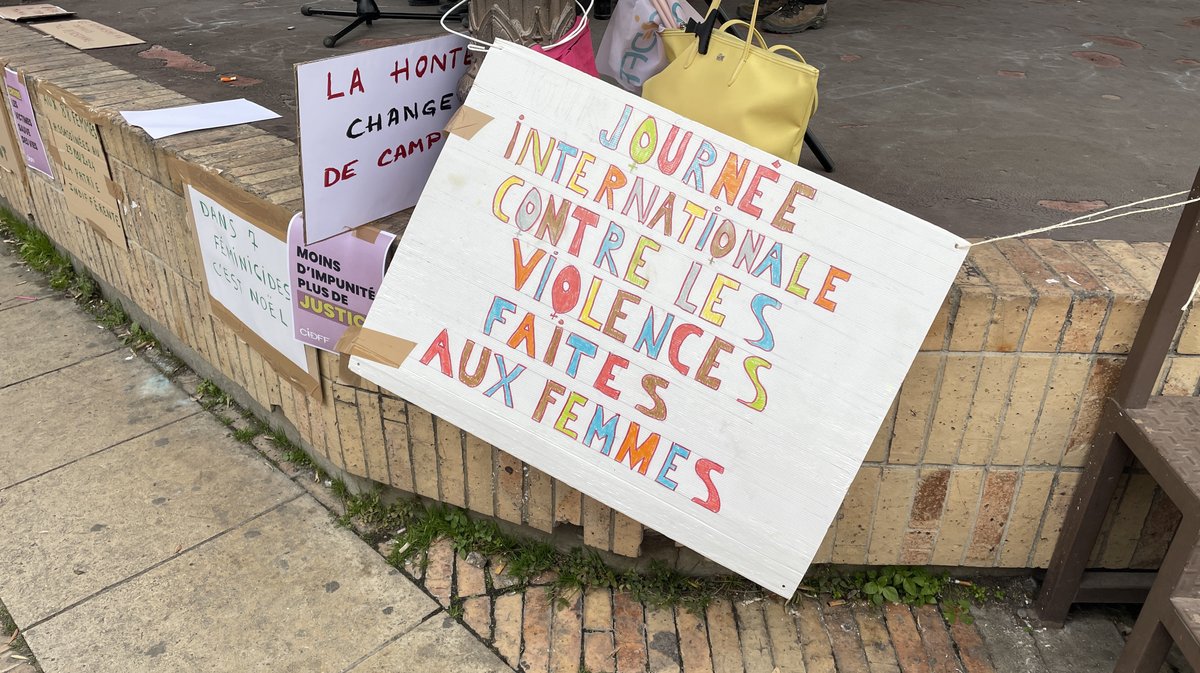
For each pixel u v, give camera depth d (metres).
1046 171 3.31
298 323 2.54
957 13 6.12
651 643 2.42
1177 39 5.54
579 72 1.91
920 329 1.74
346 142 2.11
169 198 2.96
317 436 2.81
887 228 1.75
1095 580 2.42
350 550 2.71
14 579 2.57
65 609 2.47
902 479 2.37
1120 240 2.65
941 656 2.40
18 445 3.16
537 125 1.94
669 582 2.60
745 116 2.02
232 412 3.38
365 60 2.06
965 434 2.28
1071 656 2.40
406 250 2.04
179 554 2.68
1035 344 2.12
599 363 1.95
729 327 1.86
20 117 3.81
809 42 5.22
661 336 1.90
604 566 2.63
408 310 2.07
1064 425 2.24
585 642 2.41
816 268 1.79
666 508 1.97
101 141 3.19
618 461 1.98
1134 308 2.06
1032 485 2.35
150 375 3.60
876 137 3.67
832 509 1.85
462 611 2.50
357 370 2.12
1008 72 4.71
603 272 1.92
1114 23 5.93
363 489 2.86
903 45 5.20
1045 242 2.38
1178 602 1.83
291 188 2.49
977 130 3.78
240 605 2.50
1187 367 2.15
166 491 2.95
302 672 2.30
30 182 4.09
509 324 2.00
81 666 2.30
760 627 2.48
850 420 1.80
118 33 4.97
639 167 1.89
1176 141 3.68
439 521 2.76
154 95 3.40
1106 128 3.84
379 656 2.35
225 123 3.15
